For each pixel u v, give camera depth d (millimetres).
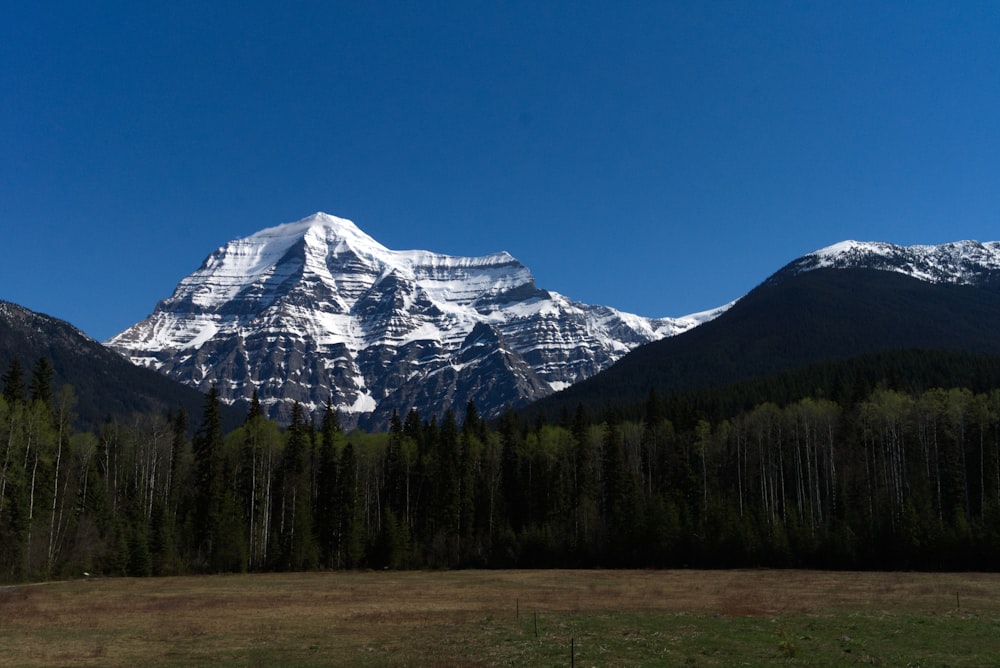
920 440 134250
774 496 141250
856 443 142125
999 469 126500
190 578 105938
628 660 37375
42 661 38406
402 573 118250
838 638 43594
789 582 89438
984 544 107500
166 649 42031
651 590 79312
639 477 151000
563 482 145375
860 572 108375
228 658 39125
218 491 125375
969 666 35969
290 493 133250
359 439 157875
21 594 76500
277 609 62406
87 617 56844
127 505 124875
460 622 52812
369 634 47281
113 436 139125
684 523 128500
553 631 47594
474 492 144500
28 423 103375
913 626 48281
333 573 118438
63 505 106562
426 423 172750
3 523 95812
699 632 46406
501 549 133750
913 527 111875
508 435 156000
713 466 150375
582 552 131125
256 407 146500
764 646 41062
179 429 142875
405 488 152750
